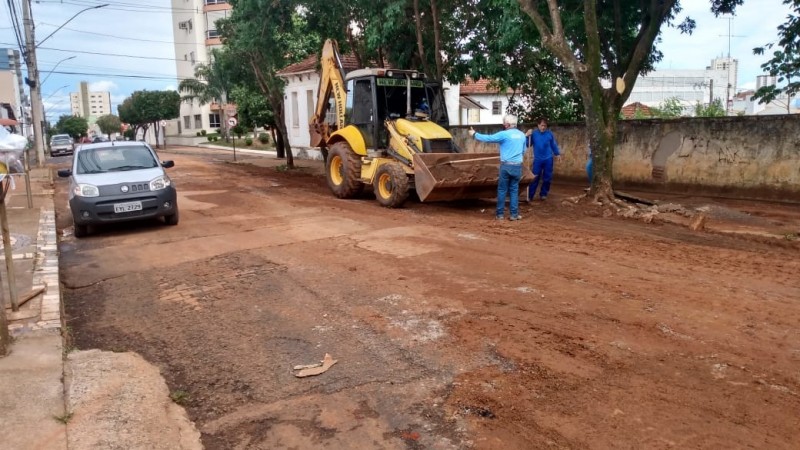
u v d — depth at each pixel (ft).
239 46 65.10
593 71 37.68
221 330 18.58
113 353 16.98
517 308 19.20
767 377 14.28
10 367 15.28
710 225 33.12
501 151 34.50
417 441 12.23
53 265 25.55
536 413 13.03
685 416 12.69
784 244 28.17
